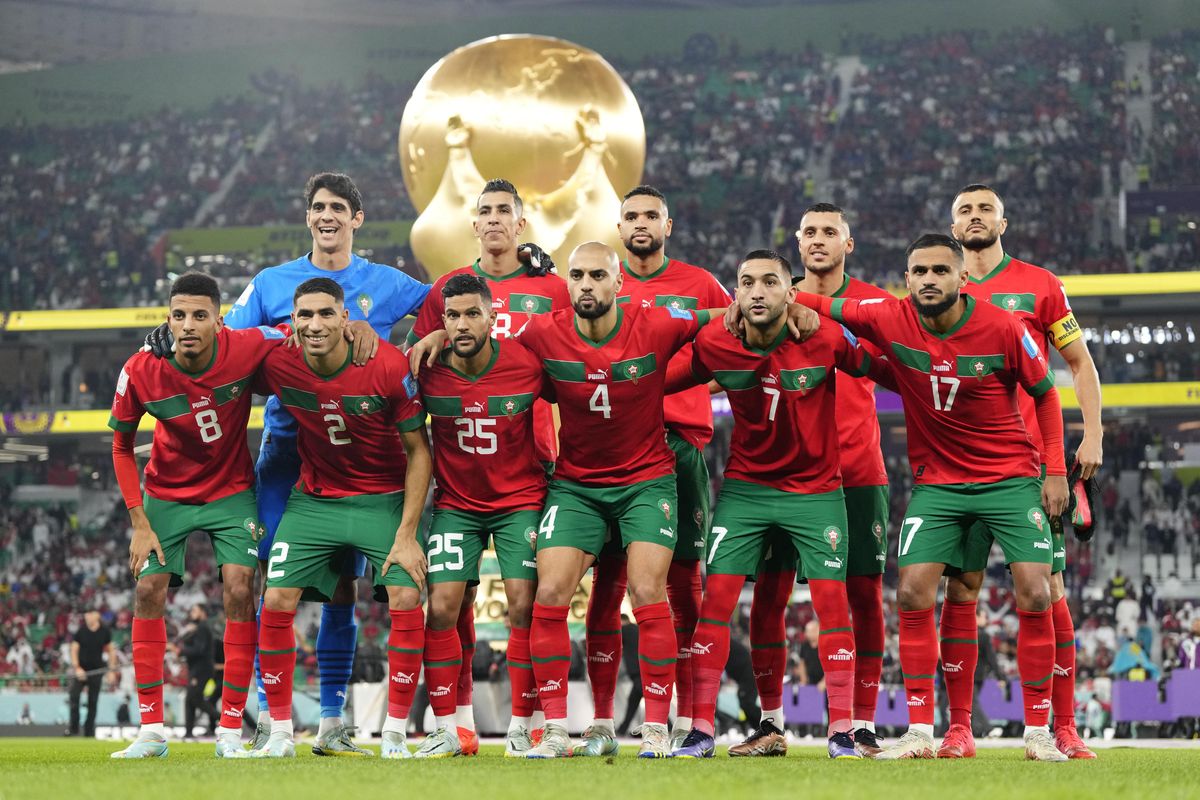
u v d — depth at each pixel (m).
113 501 36.16
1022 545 6.54
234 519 6.98
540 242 11.19
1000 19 46.44
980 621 20.58
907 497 31.55
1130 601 25.16
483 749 8.75
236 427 6.97
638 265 7.61
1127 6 45.56
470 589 7.51
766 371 6.62
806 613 25.67
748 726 15.33
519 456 6.86
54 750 9.51
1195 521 29.83
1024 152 41.41
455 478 6.89
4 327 33.62
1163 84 43.31
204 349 6.73
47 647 28.12
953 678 7.20
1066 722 7.42
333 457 6.90
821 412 6.72
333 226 7.59
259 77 47.69
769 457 6.73
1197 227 35.97
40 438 34.66
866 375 6.93
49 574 32.59
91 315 33.31
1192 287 29.23
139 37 51.12
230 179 44.91
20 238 41.91
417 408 6.85
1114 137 41.62
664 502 6.55
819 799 3.83
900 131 42.97
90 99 47.50
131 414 6.94
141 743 6.93
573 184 11.36
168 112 47.47
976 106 43.44
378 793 4.04
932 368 6.57
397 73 47.59
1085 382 7.29
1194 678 15.56
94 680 17.23
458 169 11.30
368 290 7.68
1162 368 30.86
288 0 51.16
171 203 43.59
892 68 45.75
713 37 48.00
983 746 10.87
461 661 7.38
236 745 6.97
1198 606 26.02
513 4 51.34
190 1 51.12
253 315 7.70
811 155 43.03
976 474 6.63
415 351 6.79
